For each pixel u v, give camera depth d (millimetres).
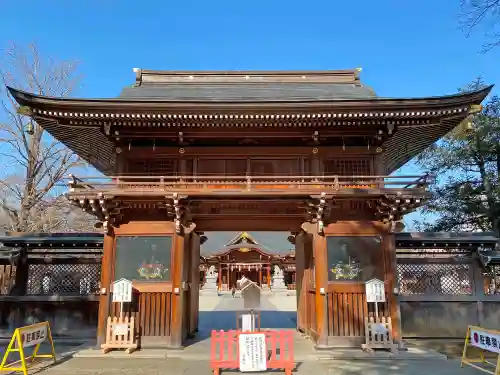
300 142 12633
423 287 13875
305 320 13953
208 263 49125
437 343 12859
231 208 12523
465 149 22672
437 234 13969
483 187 22297
